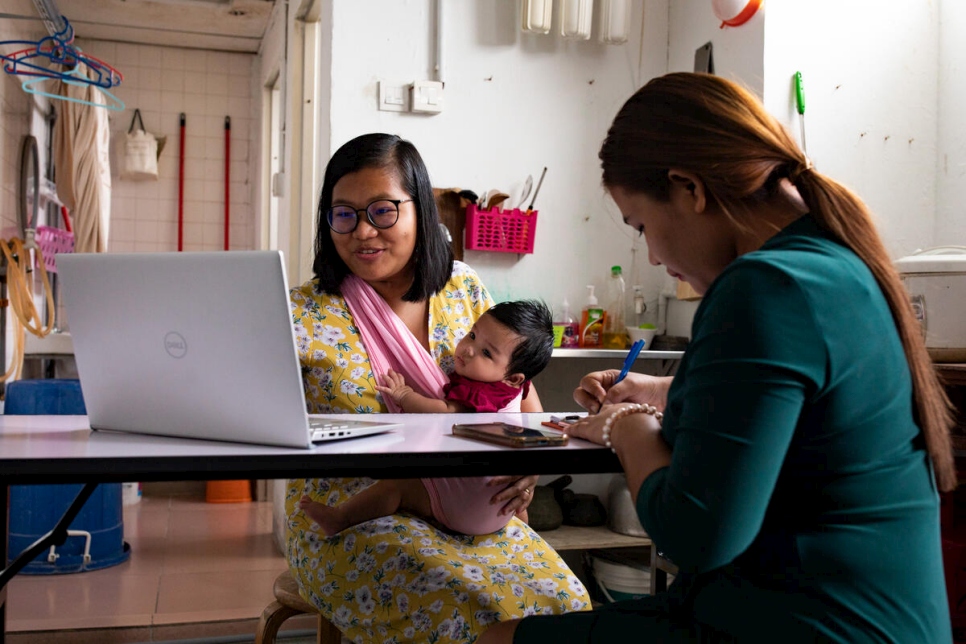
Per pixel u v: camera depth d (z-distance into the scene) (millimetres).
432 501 1423
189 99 5816
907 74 2727
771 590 904
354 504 1426
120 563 3277
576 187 3143
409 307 1800
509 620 1160
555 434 1123
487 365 1668
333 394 1635
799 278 850
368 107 2914
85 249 4539
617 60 3186
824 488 884
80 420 1361
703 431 848
